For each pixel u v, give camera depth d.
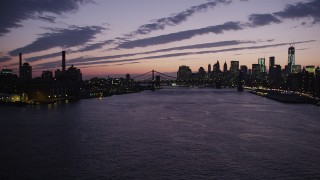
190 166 73.94
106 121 142.88
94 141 99.31
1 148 90.44
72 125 130.75
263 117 157.50
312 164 75.75
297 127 125.94
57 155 83.00
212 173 69.38
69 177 67.12
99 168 72.62
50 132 114.56
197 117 157.38
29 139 102.25
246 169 72.06
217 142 97.94
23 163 76.38
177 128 123.19
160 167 73.19
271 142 98.06
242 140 100.88
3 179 66.19
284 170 71.56
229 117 157.25
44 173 69.56
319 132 115.19
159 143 96.44
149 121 142.88
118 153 84.88
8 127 125.50
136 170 71.19
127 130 118.81
